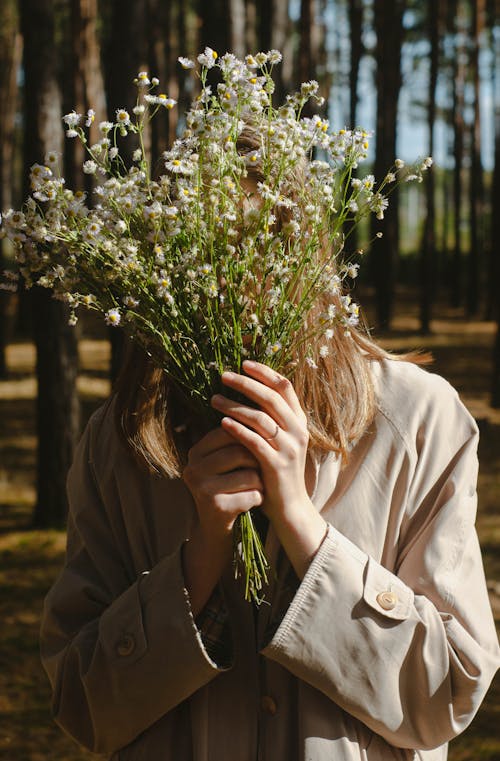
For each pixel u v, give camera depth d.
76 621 1.42
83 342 18.80
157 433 1.39
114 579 1.43
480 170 22.48
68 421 7.36
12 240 1.25
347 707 1.24
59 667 1.38
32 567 6.33
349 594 1.24
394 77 18.47
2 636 5.07
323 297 1.33
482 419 10.39
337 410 1.32
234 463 1.24
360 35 20.03
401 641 1.23
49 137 7.07
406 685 1.25
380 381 1.39
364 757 1.28
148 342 1.31
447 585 1.29
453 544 1.31
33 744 3.88
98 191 1.24
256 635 1.33
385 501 1.32
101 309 1.29
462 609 1.28
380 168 18.61
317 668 1.23
